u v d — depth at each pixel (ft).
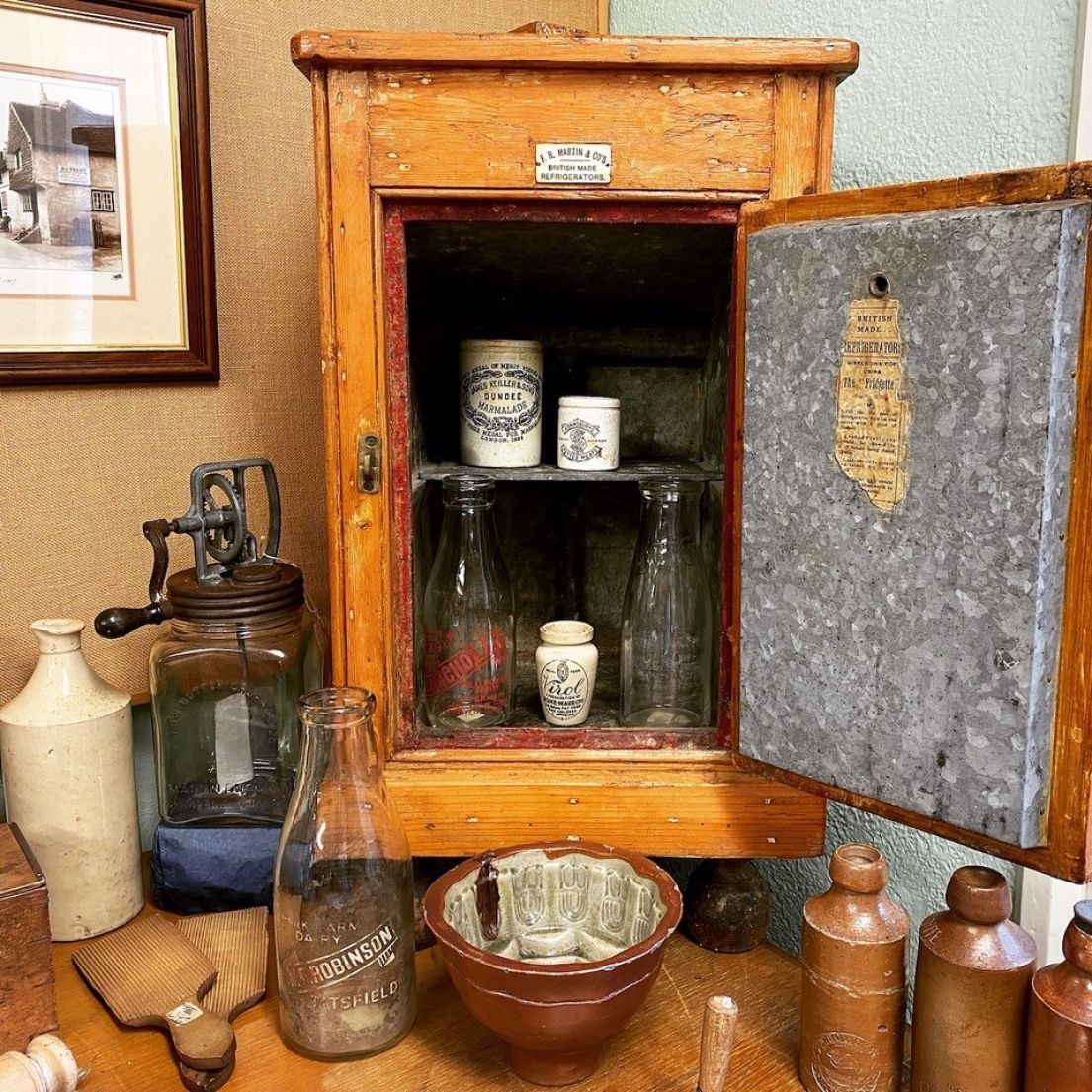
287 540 3.14
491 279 2.59
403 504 2.28
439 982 2.34
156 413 2.84
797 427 1.99
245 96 2.89
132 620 2.39
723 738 2.34
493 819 2.31
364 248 2.14
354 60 2.04
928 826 1.91
